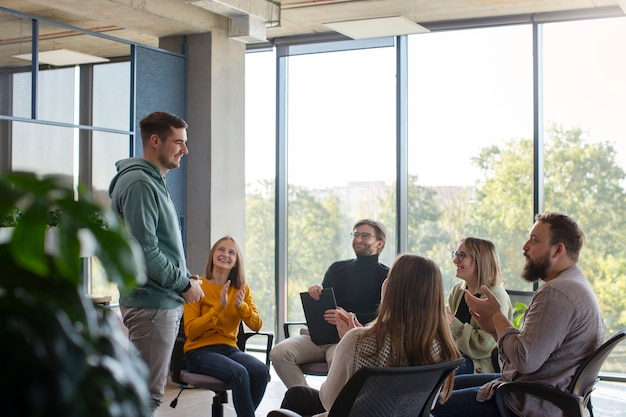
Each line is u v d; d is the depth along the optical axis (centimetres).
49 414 84
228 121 709
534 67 675
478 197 702
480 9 661
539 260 311
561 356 296
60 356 85
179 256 373
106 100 634
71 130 606
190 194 701
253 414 427
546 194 679
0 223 91
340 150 759
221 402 444
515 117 685
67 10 612
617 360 657
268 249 793
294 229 783
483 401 315
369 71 743
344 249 762
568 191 671
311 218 775
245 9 627
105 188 626
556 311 292
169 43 705
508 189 690
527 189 682
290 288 787
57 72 615
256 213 797
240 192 723
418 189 725
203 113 693
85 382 89
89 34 600
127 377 95
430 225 721
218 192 700
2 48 543
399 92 724
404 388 253
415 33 612
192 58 697
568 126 669
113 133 634
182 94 695
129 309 358
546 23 673
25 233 83
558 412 295
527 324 297
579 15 656
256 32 660
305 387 328
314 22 716
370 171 746
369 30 604
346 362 258
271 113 787
